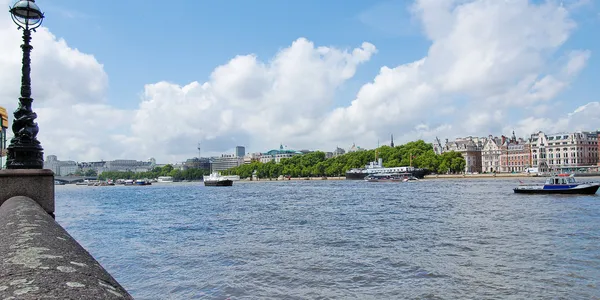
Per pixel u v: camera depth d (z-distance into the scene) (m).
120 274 27.91
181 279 26.33
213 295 23.22
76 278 4.29
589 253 31.16
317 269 28.22
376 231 43.88
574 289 23.14
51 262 4.74
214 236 43.19
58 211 82.81
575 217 51.75
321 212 65.25
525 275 25.95
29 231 6.57
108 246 38.41
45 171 14.88
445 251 33.12
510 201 77.31
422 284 24.62
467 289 23.56
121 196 146.12
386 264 29.25
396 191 121.25
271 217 59.69
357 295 22.92
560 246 33.94
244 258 31.84
